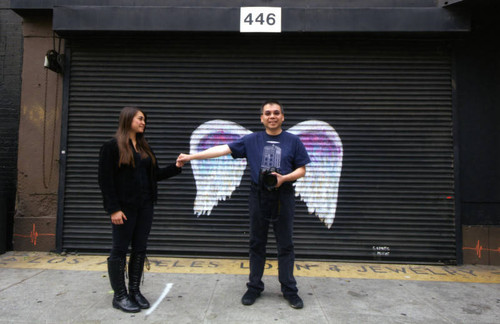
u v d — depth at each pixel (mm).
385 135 4199
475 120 4176
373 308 2771
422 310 2752
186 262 3979
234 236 4195
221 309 2701
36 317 2525
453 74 4172
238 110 4301
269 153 2750
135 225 2703
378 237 4117
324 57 4281
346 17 4000
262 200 2670
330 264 4012
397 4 4176
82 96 4316
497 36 4176
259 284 2854
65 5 4188
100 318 2521
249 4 4270
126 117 2621
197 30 4062
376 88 4238
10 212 4371
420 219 4102
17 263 3836
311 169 4207
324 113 4246
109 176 2510
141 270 2783
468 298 3025
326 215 4172
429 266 4008
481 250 4078
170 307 2732
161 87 4312
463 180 4156
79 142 4277
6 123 4434
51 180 4305
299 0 4250
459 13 3916
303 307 2758
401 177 4160
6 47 4469
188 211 4227
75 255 4160
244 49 4320
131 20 4051
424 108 4184
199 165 4250
